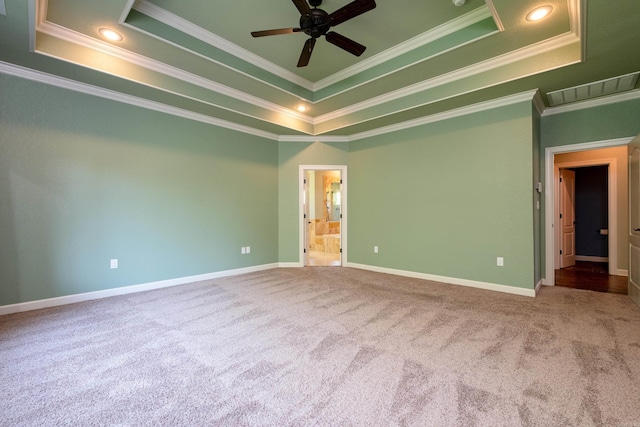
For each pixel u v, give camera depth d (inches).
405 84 151.5
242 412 60.2
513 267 143.8
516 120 141.7
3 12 83.4
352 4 86.5
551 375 73.0
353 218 214.7
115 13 96.6
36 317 112.4
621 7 81.5
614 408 60.8
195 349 87.3
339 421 57.4
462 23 114.0
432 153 171.6
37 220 122.2
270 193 213.2
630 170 133.6
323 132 203.6
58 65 113.1
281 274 191.8
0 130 114.3
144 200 151.4
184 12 109.6
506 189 145.4
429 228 173.6
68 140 129.0
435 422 57.1
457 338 94.0
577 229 244.2
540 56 115.8
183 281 166.1
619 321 107.0
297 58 142.5
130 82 127.0
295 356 83.0
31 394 65.8
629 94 134.9
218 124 180.9
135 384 69.9
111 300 134.2
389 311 119.4
